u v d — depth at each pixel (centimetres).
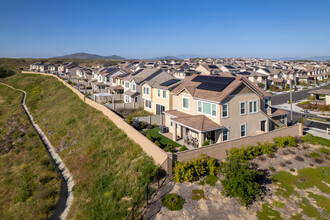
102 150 2417
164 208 1362
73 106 4300
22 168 2508
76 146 2808
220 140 2328
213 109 2373
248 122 2548
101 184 1823
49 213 1716
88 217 1502
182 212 1327
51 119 4041
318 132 2908
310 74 10175
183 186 1572
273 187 1622
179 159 1742
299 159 2027
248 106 2530
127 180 1753
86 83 7231
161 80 3934
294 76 8925
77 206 1691
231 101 2370
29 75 8981
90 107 3975
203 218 1287
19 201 1950
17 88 7519
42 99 5666
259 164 1928
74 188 1973
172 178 1650
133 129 2402
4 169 2594
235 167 1524
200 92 2627
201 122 2333
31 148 2975
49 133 3472
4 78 9544
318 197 1517
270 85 7756
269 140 2334
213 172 1708
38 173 2331
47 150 2945
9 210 1869
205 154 1830
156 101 3716
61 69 11600
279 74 8288
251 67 9875
